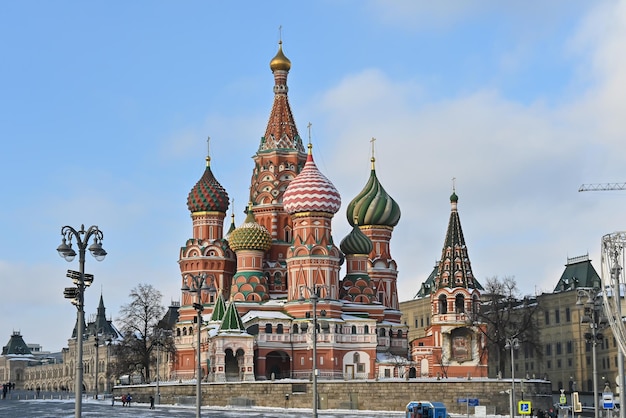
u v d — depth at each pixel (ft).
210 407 488.85
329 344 579.89
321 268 598.75
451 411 464.24
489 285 625.00
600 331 293.64
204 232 643.04
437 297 608.60
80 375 190.19
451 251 615.16
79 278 195.72
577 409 301.43
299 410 463.42
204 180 652.48
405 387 472.85
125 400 510.99
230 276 644.27
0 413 426.51
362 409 477.36
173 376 635.66
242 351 562.25
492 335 642.22
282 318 587.68
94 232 198.08
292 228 652.07
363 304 625.82
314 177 611.06
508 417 426.92
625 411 239.91
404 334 648.38
